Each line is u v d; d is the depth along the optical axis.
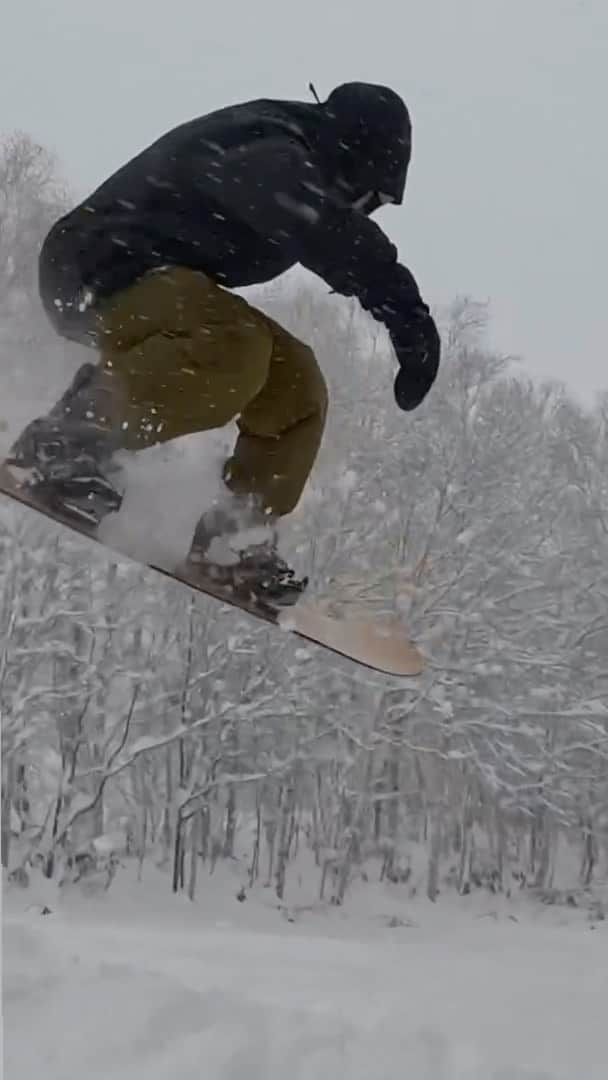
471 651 21.00
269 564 3.33
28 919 16.52
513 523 21.77
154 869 21.61
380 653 3.68
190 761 21.62
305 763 21.94
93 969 6.00
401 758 22.30
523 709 21.81
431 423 20.73
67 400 2.99
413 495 20.36
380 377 17.64
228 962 11.27
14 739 19.36
